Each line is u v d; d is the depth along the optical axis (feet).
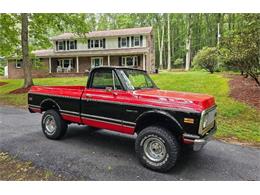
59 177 12.17
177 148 12.78
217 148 17.12
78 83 57.77
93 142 18.29
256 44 30.86
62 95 18.16
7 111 32.68
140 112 13.92
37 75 89.40
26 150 16.06
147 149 13.60
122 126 14.84
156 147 13.41
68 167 13.35
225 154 15.92
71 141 18.45
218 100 32.35
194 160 14.84
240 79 48.73
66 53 97.81
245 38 31.83
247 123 23.50
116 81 15.34
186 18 154.71
